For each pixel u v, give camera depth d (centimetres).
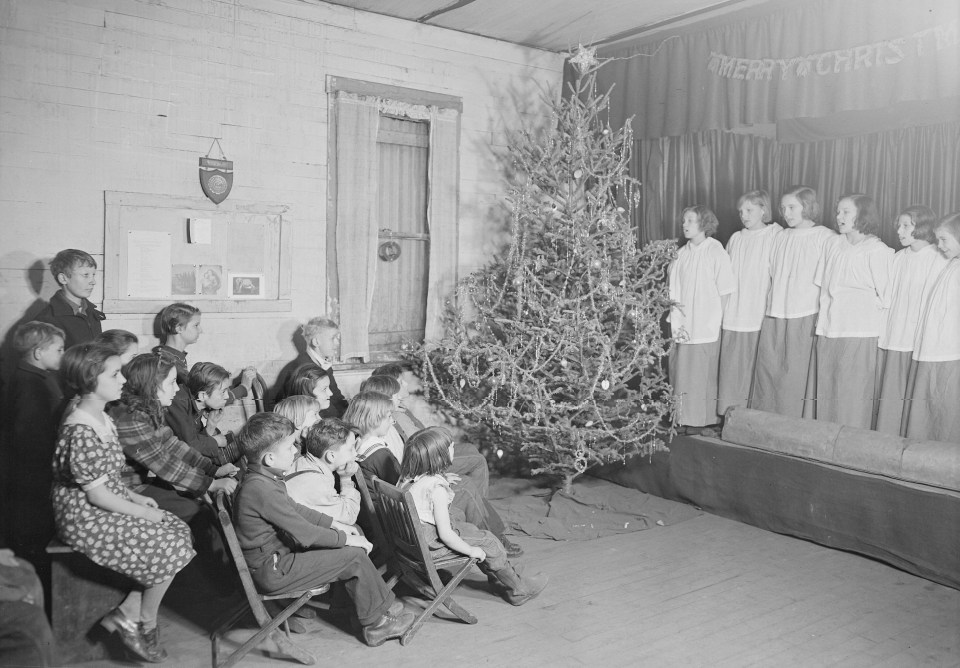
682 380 590
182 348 491
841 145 518
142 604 344
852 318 507
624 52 652
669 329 620
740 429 556
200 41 522
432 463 387
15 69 461
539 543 515
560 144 583
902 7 470
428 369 625
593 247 557
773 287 550
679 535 530
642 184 652
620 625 391
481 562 404
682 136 619
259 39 546
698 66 591
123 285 502
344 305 596
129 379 387
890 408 495
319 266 585
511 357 554
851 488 486
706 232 588
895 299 491
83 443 325
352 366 606
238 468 428
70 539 329
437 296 650
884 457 475
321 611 405
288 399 429
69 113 479
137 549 332
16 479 416
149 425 375
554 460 592
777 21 536
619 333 557
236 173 543
